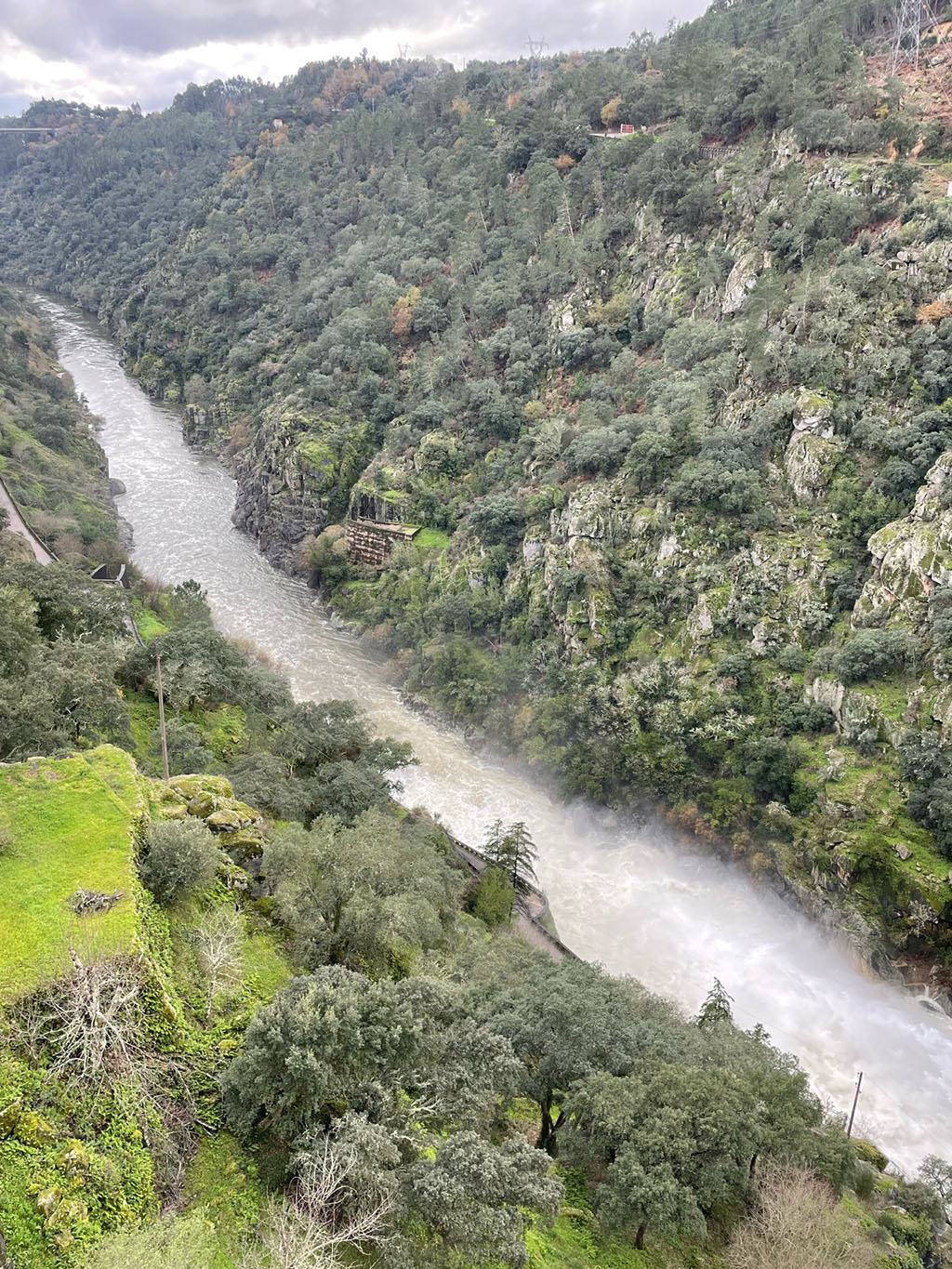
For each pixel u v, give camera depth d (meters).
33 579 64.94
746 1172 31.88
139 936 28.42
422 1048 29.05
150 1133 24.56
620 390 114.25
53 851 31.09
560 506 102.12
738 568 86.50
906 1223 40.25
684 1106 31.86
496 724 95.19
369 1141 23.95
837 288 92.69
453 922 48.97
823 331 90.56
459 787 89.06
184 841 32.94
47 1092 23.52
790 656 80.25
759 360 94.81
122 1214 22.16
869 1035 62.28
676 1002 56.81
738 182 119.75
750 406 94.75
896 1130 55.19
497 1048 29.97
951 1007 64.00
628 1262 30.83
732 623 84.69
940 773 67.81
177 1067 26.84
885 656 73.38
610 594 94.19
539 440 113.94
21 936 27.05
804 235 102.06
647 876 77.69
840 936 68.31
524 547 104.38
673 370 108.56
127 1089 24.77
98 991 25.56
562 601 95.81
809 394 88.81
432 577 114.81
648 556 93.44
